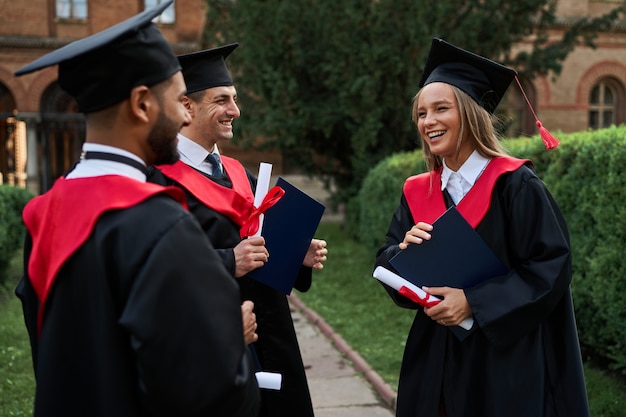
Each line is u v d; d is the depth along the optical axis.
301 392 2.40
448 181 2.13
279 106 9.49
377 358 4.51
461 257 1.93
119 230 1.22
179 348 1.16
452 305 1.90
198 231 1.28
